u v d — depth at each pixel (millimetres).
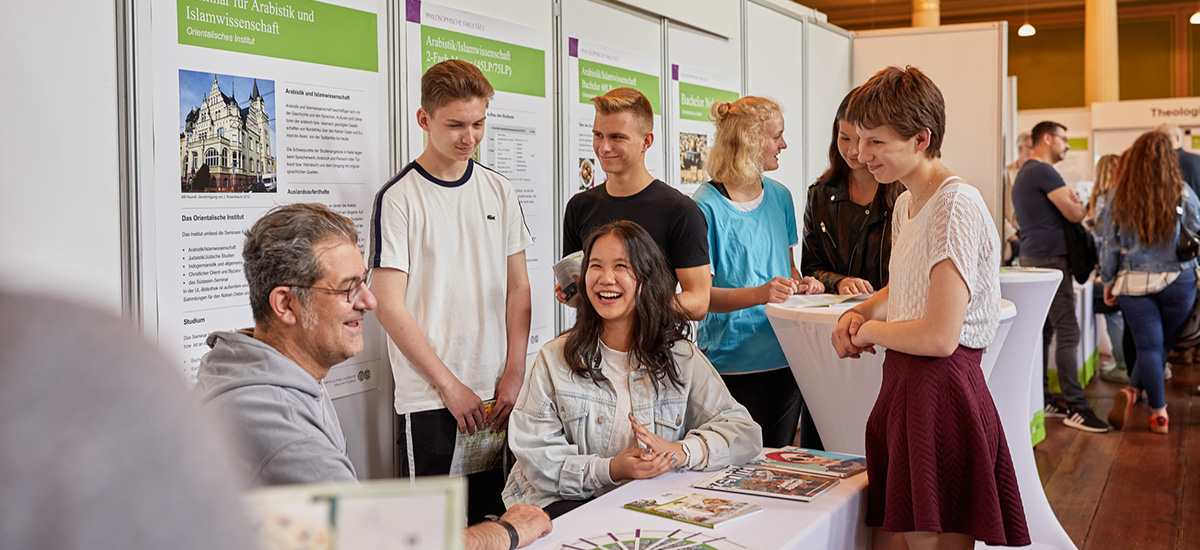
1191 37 13008
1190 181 6070
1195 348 7512
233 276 2391
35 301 322
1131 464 4516
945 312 1730
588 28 3922
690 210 2680
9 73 1871
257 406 1364
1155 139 5098
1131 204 5098
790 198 3230
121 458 313
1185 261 5043
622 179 2760
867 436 1938
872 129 1814
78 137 2014
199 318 2307
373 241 2523
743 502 1714
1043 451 4812
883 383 1925
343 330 1478
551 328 3707
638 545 1477
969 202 1754
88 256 2041
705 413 2121
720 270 3000
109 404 315
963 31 6375
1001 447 1857
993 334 1854
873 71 6730
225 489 348
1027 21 13742
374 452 2854
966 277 1724
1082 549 3363
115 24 2094
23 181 1897
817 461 2076
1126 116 9727
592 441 2041
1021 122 10328
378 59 2836
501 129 3389
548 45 3660
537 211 3613
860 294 2766
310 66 2594
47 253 1949
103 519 306
